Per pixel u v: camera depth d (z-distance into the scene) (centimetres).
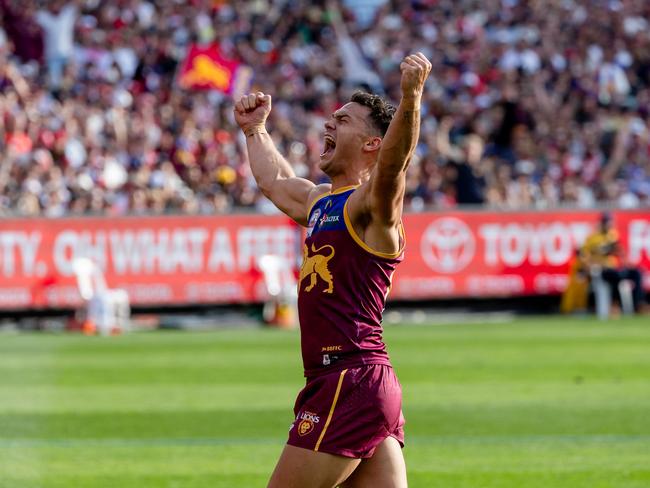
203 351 2541
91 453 1406
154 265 3300
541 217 3509
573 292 3462
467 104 4278
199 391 1919
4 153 3488
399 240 752
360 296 746
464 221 3481
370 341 750
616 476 1274
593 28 4819
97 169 3588
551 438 1493
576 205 3588
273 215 3350
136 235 3294
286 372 2159
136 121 3812
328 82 4447
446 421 1620
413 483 1241
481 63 4609
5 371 2197
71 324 3183
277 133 3859
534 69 4644
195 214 3325
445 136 3875
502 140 4119
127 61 4294
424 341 2714
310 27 4756
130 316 3328
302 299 759
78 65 4244
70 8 4316
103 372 2175
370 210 736
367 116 770
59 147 3594
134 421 1631
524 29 4853
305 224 827
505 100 4144
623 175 4119
